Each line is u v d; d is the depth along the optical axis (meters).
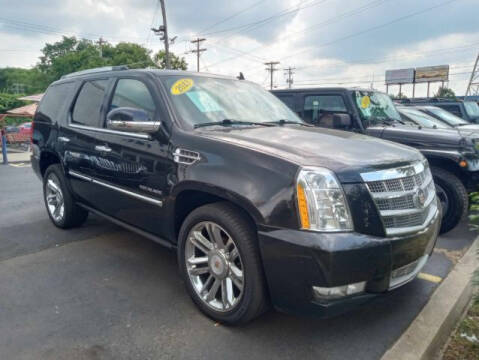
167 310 3.25
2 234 5.09
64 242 4.79
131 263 4.18
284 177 2.61
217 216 2.91
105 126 4.12
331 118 6.43
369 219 2.56
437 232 3.17
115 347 2.76
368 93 6.69
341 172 2.59
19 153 16.89
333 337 2.93
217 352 2.73
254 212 2.67
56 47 70.12
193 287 3.18
